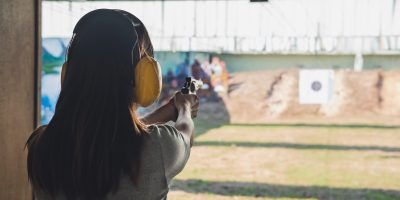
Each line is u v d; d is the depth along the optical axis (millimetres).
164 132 926
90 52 905
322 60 19250
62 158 896
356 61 19109
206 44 21078
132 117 905
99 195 875
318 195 6641
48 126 927
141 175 886
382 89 18906
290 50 19531
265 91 19203
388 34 21062
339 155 10281
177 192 6719
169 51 19922
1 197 1985
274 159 9805
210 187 7102
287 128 15617
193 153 10500
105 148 875
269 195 6617
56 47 12328
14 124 2045
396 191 6922
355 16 21453
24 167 2125
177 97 1083
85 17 955
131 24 937
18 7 2037
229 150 10977
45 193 919
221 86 19391
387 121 17219
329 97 19062
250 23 22141
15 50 2031
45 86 12180
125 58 905
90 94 899
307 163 9352
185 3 22375
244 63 19484
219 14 22203
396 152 10664
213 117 18891
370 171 8523
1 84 1947
